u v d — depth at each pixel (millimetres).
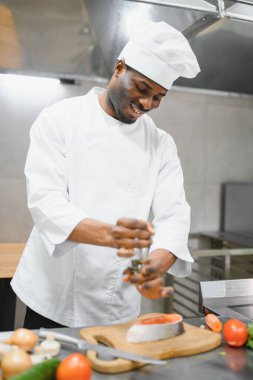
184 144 2188
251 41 1502
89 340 727
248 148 2314
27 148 1920
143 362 661
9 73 1735
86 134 985
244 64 1729
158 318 792
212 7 1288
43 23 1420
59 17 1393
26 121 1908
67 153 970
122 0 1248
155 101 952
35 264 1014
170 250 901
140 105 916
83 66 1708
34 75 1771
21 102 1894
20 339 682
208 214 2254
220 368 669
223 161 2268
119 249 787
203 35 1462
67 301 987
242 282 1127
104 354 699
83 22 1421
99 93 1076
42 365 587
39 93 1915
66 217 830
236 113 2279
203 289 1081
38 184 901
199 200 2232
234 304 1056
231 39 1489
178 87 1991
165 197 1026
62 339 711
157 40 872
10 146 1896
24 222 1938
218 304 1052
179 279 2152
